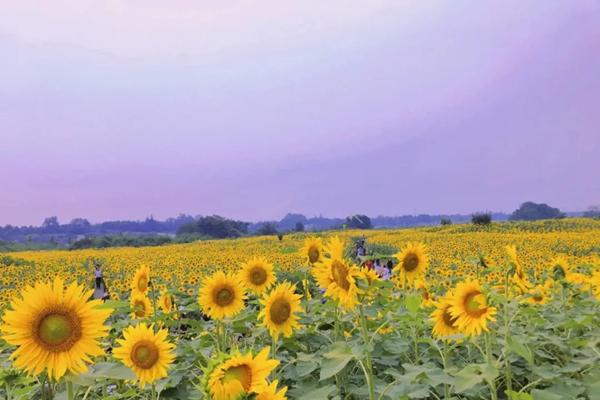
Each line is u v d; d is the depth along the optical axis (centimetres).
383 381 471
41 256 4647
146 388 462
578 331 623
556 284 808
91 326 291
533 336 526
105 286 2050
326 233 6669
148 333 410
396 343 523
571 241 4050
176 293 791
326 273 408
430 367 433
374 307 606
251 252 4328
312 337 568
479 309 388
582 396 424
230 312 561
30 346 283
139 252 5078
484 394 455
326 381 483
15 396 387
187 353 536
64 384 406
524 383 506
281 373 474
